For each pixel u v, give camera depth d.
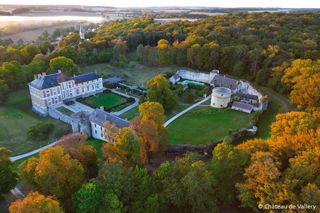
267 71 127.06
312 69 99.81
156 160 76.06
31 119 107.50
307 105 94.94
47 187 49.34
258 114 99.69
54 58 140.25
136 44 185.88
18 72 130.25
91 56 166.12
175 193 49.81
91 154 61.81
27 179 53.16
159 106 76.62
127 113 109.19
